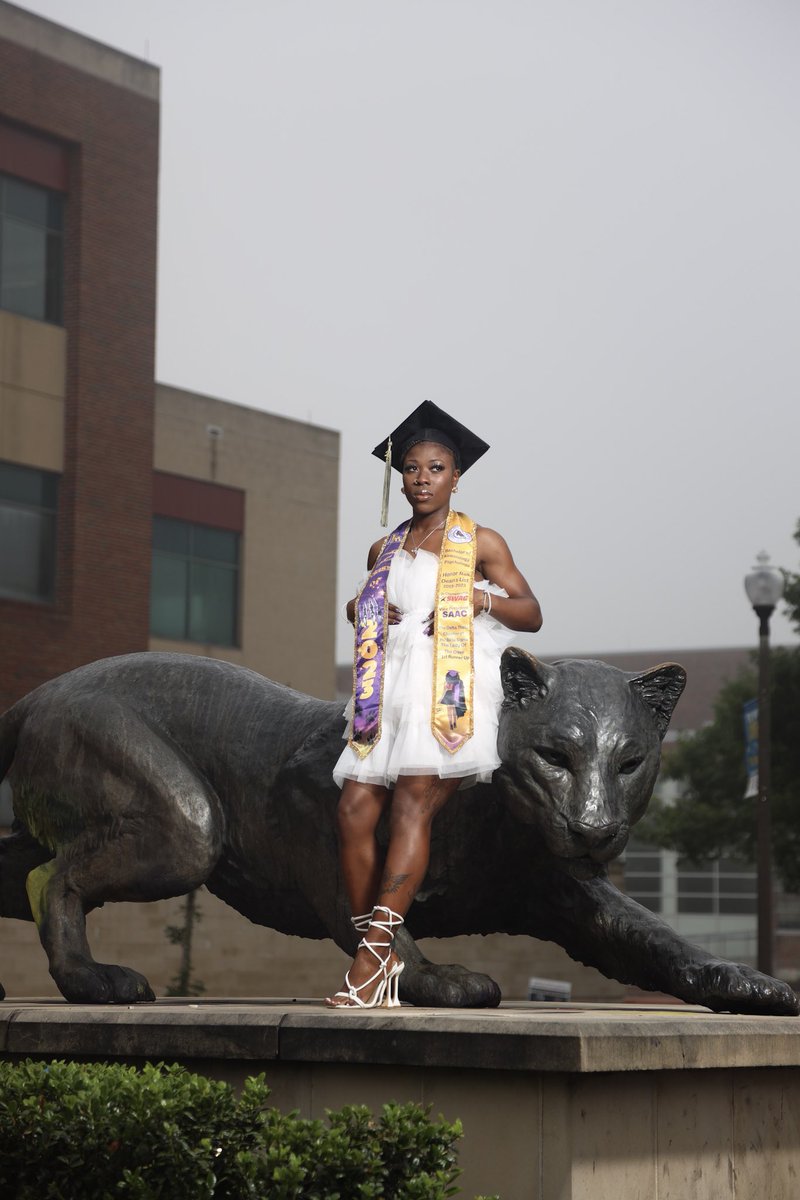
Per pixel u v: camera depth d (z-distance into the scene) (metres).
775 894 58.56
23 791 7.07
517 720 5.93
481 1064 4.65
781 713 30.27
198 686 7.04
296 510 31.23
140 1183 4.26
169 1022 5.25
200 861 6.69
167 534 28.98
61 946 6.76
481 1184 4.66
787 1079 5.61
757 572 18.92
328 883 6.43
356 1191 4.17
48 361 24.80
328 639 31.72
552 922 6.63
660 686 6.09
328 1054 4.93
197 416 29.55
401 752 5.89
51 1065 4.87
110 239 25.50
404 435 6.46
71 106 25.09
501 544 6.32
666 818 37.38
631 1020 4.92
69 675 7.27
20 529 24.41
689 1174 5.04
